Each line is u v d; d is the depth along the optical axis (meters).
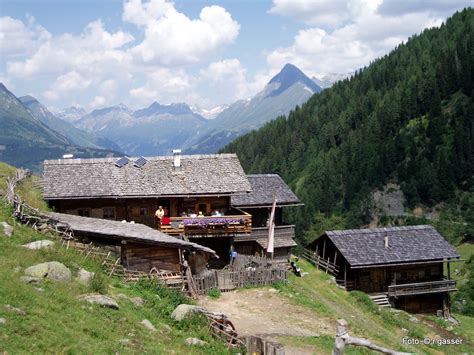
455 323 50.31
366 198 154.25
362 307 43.47
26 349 15.57
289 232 56.97
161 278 31.72
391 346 31.88
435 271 53.50
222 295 35.75
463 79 174.25
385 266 50.19
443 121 162.38
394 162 160.50
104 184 43.75
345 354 26.30
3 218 29.88
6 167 50.66
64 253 27.30
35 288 20.47
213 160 48.72
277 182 58.50
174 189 44.69
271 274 39.28
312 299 38.50
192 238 45.44
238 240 54.75
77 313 19.64
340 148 178.38
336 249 53.16
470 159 151.25
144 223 44.84
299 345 26.33
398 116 176.00
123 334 19.52
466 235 126.06
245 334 27.78
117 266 30.08
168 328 22.64
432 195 147.75
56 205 43.16
